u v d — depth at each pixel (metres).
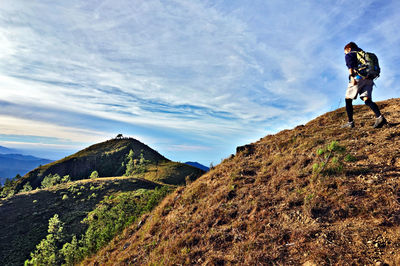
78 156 167.62
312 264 3.17
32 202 69.38
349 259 3.03
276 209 5.02
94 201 69.19
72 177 149.50
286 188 5.61
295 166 6.50
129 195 59.19
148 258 6.20
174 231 6.72
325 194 4.59
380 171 4.58
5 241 51.94
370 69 5.78
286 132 11.40
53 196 73.19
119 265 6.91
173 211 8.44
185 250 5.22
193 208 7.55
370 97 6.41
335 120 10.00
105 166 162.00
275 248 3.85
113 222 24.55
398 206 3.56
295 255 3.54
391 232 3.19
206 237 5.32
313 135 8.47
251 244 4.22
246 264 3.76
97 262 9.34
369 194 4.09
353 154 5.63
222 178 8.55
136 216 15.26
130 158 159.88
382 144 5.57
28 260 44.12
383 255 2.89
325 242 3.49
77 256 19.84
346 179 4.74
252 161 8.91
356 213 3.86
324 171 5.32
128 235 10.30
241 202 6.12
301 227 4.08
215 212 6.22
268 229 4.48
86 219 52.56
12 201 69.94
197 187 9.02
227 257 4.25
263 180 6.74
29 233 54.94
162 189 15.91
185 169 140.88
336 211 4.09
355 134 6.82
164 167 143.00
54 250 40.72
